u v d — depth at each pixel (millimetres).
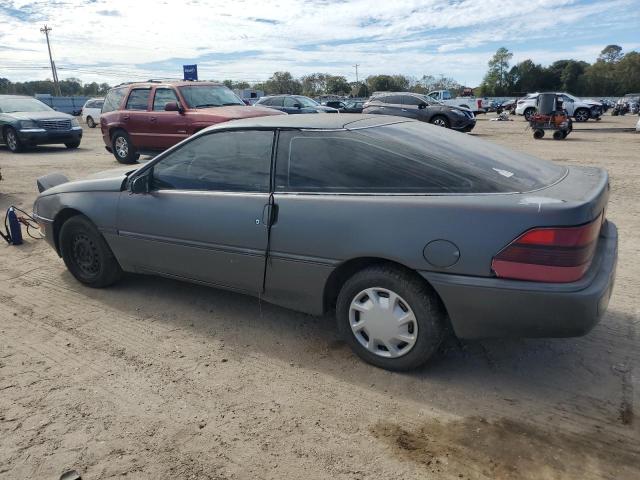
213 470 2477
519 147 15617
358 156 3279
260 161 3600
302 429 2762
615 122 29719
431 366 3350
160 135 11180
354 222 3135
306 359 3467
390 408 2930
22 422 2832
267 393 3084
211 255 3785
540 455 2535
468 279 2844
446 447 2609
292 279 3453
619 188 8797
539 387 3107
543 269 2695
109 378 3254
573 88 100125
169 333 3848
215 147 3820
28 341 3748
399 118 3984
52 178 5402
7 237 6148
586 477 2389
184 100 10828
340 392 3086
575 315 2699
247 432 2742
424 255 2928
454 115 19812
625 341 3611
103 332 3875
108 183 4379
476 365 3359
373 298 3205
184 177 3967
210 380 3227
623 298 4305
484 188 2953
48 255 5742
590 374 3230
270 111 10922
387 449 2602
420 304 3033
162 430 2764
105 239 4422
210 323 4004
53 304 4391
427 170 3105
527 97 35156
